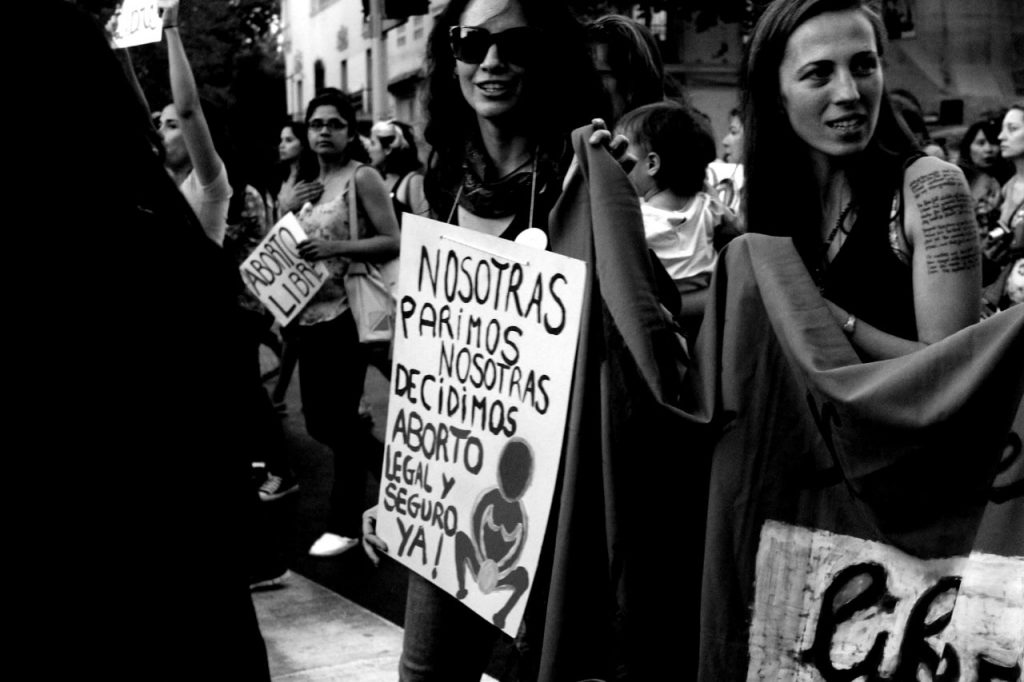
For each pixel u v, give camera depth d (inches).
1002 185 287.3
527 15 101.3
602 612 93.7
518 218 100.7
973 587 84.8
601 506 94.1
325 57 1339.8
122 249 61.4
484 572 99.7
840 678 87.7
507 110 101.0
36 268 59.5
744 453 89.7
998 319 79.4
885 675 86.4
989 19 380.5
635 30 158.4
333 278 203.2
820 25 87.1
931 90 382.9
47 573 58.4
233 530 63.5
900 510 84.6
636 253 91.8
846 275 88.2
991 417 80.9
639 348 89.7
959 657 85.2
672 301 97.9
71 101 61.7
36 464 58.6
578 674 93.8
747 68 92.4
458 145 106.0
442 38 104.9
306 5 1397.6
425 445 104.7
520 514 97.5
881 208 87.5
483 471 100.3
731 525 90.1
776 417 88.8
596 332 93.7
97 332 60.1
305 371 204.8
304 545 213.8
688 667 93.6
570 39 102.6
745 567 89.8
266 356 505.0
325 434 205.2
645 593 92.1
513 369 98.3
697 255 150.9
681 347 93.6
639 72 158.2
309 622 168.6
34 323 59.1
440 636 104.3
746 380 89.7
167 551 60.7
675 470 92.4
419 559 104.3
